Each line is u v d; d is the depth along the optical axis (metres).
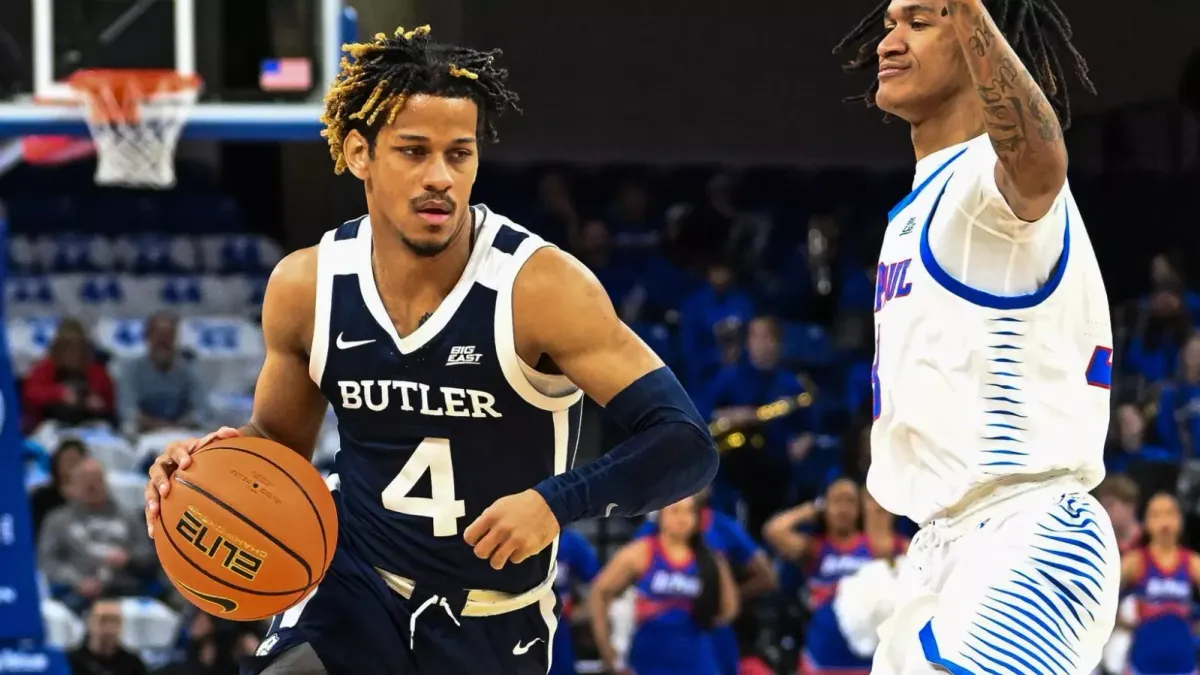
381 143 4.41
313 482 4.64
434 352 4.52
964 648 4.23
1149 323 16.06
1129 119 18.06
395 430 4.63
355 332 4.57
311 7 11.02
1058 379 4.40
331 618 4.73
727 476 13.91
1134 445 14.23
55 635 10.90
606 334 4.51
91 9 10.84
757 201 18.88
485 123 4.59
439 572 4.70
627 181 18.80
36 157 15.54
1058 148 4.07
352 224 4.73
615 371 4.51
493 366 4.51
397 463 4.66
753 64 18.84
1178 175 17.70
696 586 10.55
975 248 4.36
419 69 4.37
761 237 18.23
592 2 18.52
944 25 4.61
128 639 11.11
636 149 18.84
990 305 4.36
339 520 4.87
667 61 18.77
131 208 18.38
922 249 4.48
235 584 4.52
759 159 18.98
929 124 4.73
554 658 9.55
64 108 10.83
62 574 11.31
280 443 4.88
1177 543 12.16
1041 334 4.37
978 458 4.39
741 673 11.34
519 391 4.55
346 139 4.55
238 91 10.98
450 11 17.77
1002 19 4.85
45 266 17.66
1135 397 15.49
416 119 4.37
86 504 11.54
